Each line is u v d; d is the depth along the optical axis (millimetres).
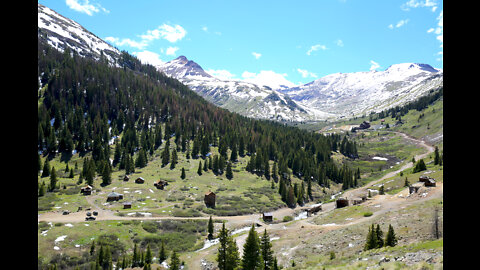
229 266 44750
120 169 127688
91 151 139625
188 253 60469
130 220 74000
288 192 113625
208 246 65688
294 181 142250
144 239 64750
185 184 116625
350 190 128000
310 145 195000
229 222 82500
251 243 41094
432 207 54281
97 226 67125
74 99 173875
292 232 64625
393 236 38531
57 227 63375
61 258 51625
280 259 49156
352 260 32938
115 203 89125
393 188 106438
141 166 132500
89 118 159000
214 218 85688
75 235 60219
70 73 183125
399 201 72125
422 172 111562
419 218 49156
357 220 63656
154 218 78500
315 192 131500
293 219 89125
